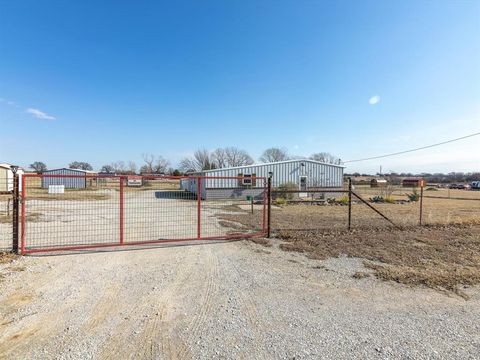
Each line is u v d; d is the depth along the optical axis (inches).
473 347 112.2
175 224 398.9
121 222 270.8
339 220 441.1
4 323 125.8
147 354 105.3
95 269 200.5
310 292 166.1
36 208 580.4
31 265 206.1
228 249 260.8
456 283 180.2
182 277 187.8
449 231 344.2
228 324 128.3
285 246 269.0
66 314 135.0
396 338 118.2
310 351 108.5
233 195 877.2
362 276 192.5
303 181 938.1
